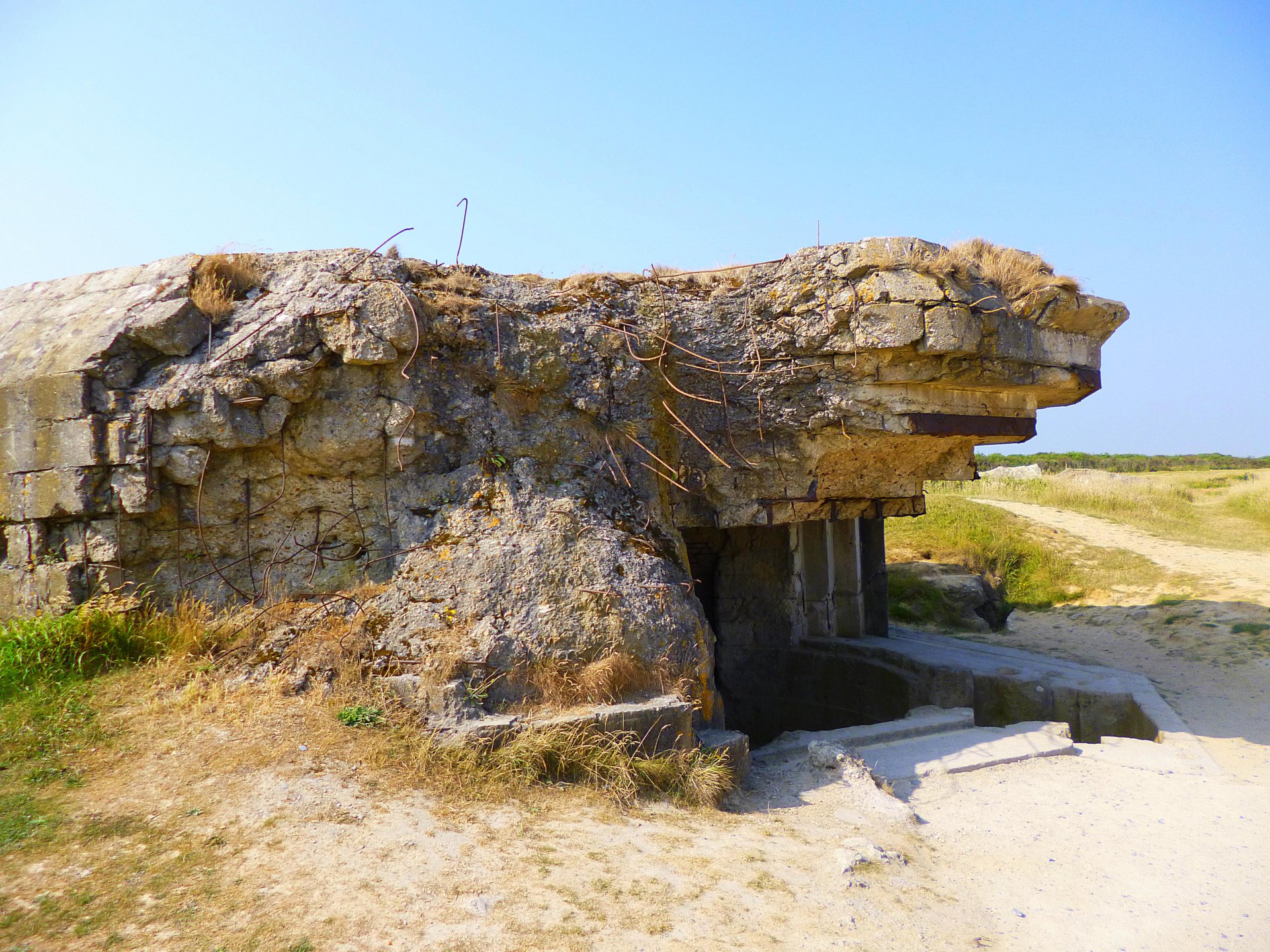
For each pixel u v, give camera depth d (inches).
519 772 190.1
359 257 250.4
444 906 141.6
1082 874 186.7
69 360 223.9
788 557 426.0
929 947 148.9
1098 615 544.7
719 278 301.6
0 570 226.1
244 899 137.6
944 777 248.8
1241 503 847.1
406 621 213.9
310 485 239.5
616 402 268.1
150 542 228.7
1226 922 165.9
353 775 178.2
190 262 249.9
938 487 916.6
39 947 123.5
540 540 229.8
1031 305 286.5
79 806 159.8
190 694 198.4
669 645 227.1
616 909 146.7
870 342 273.0
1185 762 263.7
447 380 246.4
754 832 189.5
